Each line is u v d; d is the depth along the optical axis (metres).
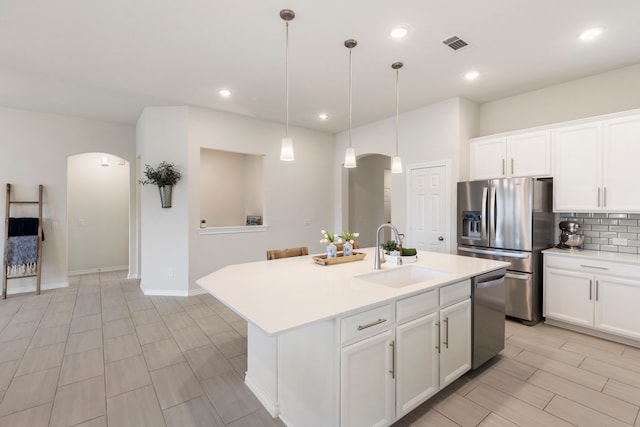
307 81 3.54
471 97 4.06
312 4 2.19
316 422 1.63
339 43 2.72
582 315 3.07
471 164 4.10
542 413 1.95
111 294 4.51
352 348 1.55
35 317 3.59
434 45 2.76
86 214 5.87
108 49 2.81
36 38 2.62
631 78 3.17
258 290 1.84
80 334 3.13
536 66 3.17
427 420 1.89
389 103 4.27
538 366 2.51
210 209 6.05
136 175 5.45
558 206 3.35
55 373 2.41
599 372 2.41
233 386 2.27
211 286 1.93
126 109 4.54
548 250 3.36
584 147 3.15
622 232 3.21
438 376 2.07
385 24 2.44
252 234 5.02
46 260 4.75
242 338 3.06
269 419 1.93
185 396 2.14
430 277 2.48
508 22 2.41
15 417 1.91
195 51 2.86
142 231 4.50
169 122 4.40
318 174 5.79
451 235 4.06
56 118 4.77
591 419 1.89
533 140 3.52
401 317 1.81
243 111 4.64
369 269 2.43
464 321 2.27
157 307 3.95
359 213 6.53
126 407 2.02
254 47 2.79
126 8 2.23
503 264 2.64
